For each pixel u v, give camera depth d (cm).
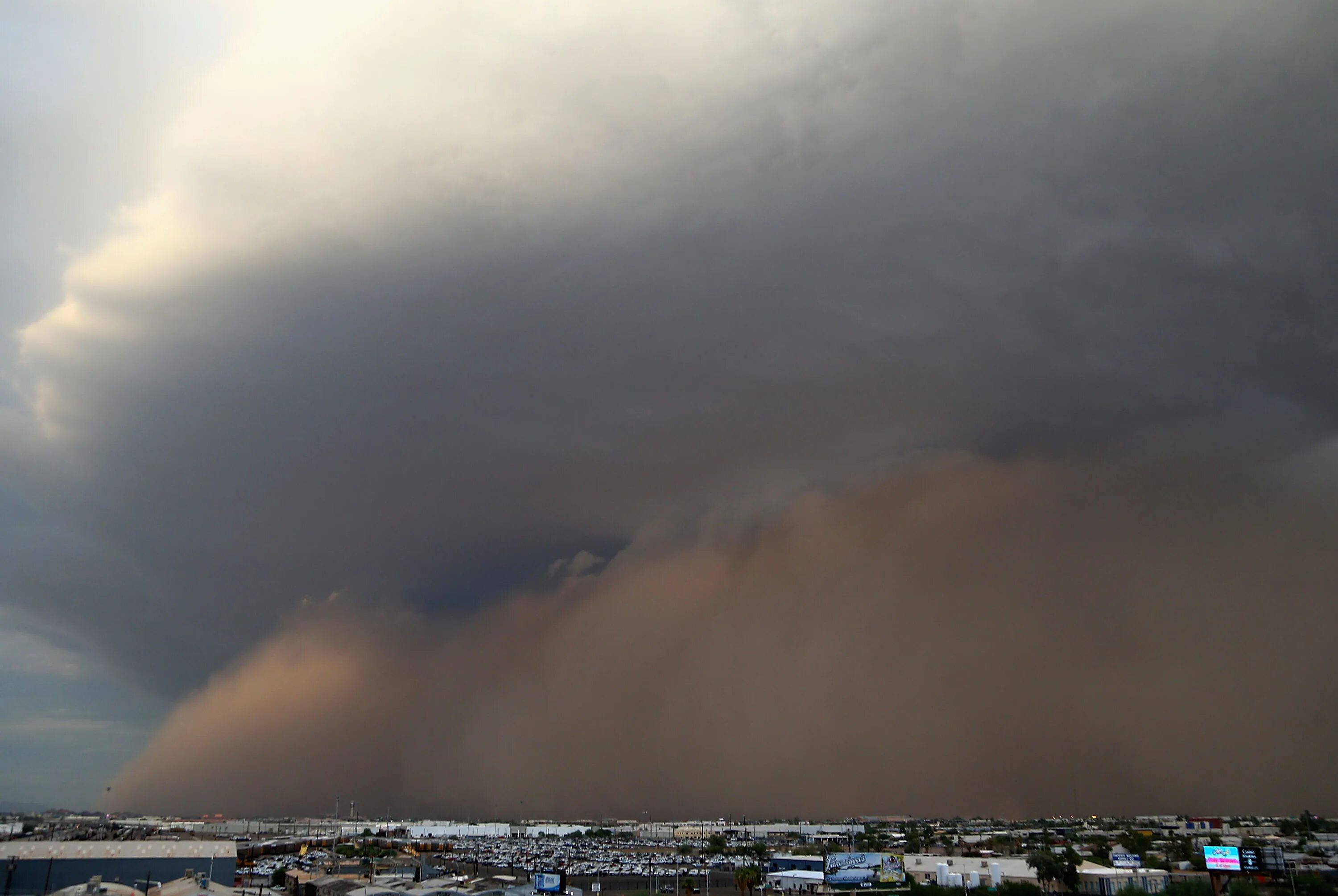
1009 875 17300
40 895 12581
